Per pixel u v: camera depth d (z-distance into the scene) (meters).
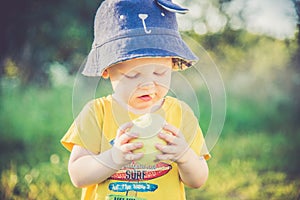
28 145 6.78
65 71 9.10
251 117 8.41
